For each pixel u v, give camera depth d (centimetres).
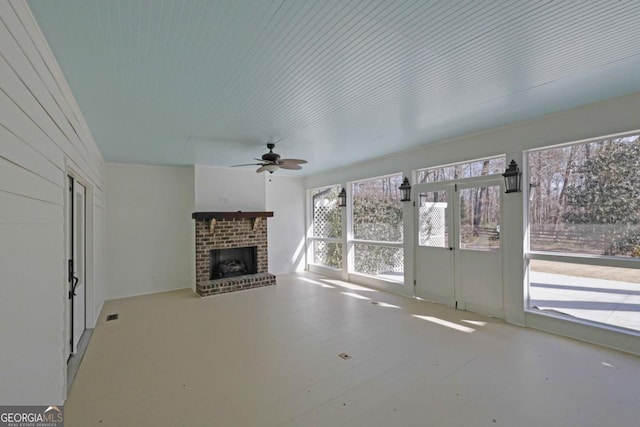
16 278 139
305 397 236
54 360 194
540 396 232
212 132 382
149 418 212
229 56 205
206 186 612
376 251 609
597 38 192
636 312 302
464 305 450
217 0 149
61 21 163
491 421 205
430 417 210
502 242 402
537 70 236
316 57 209
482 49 204
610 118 303
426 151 488
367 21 171
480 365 281
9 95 131
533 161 376
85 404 229
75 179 313
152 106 291
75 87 245
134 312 460
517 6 159
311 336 359
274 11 160
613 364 279
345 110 315
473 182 435
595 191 328
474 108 320
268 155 417
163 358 305
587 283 334
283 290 589
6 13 129
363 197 638
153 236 595
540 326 366
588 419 205
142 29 172
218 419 211
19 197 142
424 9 161
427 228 500
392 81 251
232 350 323
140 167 585
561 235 353
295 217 788
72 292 314
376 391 243
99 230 468
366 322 404
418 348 321
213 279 603
